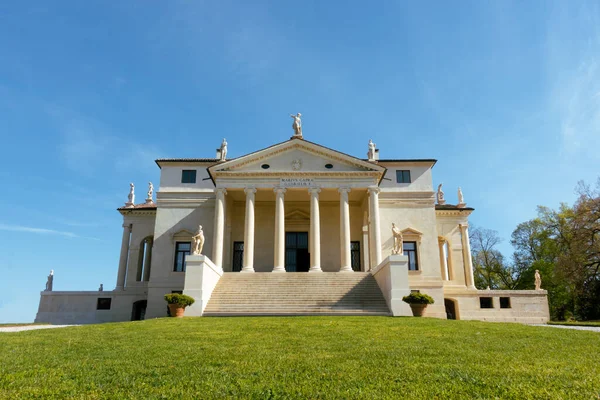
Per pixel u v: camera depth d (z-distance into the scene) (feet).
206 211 146.72
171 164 151.02
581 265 152.15
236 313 96.99
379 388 24.93
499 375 28.07
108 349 40.91
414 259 143.64
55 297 145.18
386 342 44.83
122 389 24.90
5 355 37.58
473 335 51.72
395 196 147.95
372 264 129.29
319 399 22.88
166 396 23.38
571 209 199.72
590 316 176.24
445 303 155.02
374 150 155.22
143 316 152.15
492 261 234.58
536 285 146.61
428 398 22.88
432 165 152.35
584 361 33.60
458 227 159.22
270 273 122.83
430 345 42.50
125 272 154.81
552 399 22.56
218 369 30.30
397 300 97.86
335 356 35.70
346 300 105.19
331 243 151.94
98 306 146.10
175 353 37.76
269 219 153.69
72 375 28.50
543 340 48.03
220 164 135.13
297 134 140.77
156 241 143.74
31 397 23.44
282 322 67.82
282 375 28.27
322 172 134.21
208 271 105.70
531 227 218.79
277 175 134.82
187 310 96.43
